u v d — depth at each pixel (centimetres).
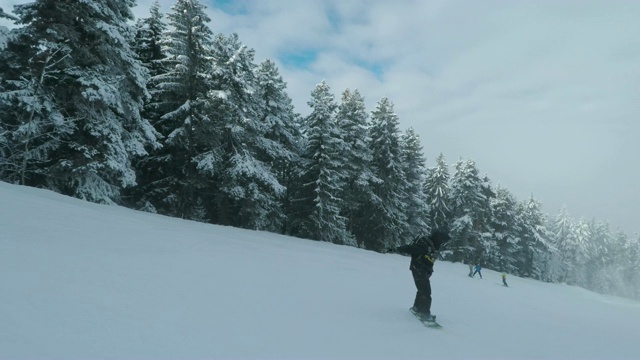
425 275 634
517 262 6694
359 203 3703
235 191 2462
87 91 1625
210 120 2362
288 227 3488
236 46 2603
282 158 3139
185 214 2503
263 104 3114
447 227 5194
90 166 1695
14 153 1736
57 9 1652
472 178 5159
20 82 1625
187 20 2398
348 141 3581
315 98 3362
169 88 2336
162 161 2509
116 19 1819
